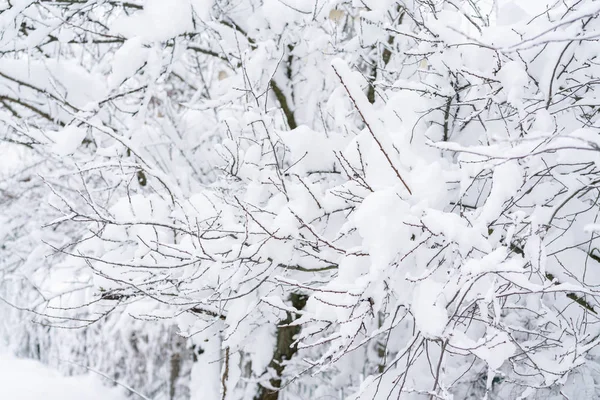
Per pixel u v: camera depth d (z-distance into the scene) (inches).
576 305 134.6
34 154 224.1
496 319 69.5
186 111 202.8
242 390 197.3
